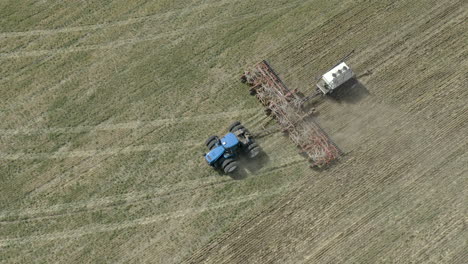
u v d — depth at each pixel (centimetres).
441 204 2294
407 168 2380
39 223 2334
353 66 2656
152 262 2255
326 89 2536
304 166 2419
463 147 2405
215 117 2556
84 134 2542
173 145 2495
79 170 2455
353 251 2231
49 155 2494
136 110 2595
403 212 2291
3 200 2391
